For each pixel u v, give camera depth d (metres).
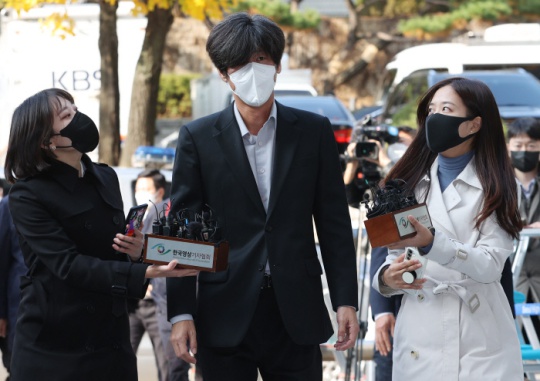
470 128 5.70
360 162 9.57
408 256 5.49
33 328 5.63
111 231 5.75
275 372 5.93
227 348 5.86
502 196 5.66
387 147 9.97
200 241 5.37
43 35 20.03
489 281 5.58
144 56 16.92
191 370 11.21
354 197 9.57
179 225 5.51
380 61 39.66
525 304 8.31
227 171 5.84
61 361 5.58
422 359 5.69
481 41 22.30
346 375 7.81
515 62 21.97
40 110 5.53
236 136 5.86
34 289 5.64
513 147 9.72
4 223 8.39
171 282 5.87
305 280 5.83
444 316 5.67
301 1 40.97
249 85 5.64
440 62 22.11
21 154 5.56
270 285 5.82
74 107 5.64
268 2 36.12
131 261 5.74
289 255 5.79
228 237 5.84
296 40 39.81
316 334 5.83
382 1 40.16
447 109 5.68
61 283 5.61
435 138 5.67
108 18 16.53
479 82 5.76
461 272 5.51
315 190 5.99
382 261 6.98
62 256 5.50
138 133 17.02
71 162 5.69
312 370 5.94
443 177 5.86
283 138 5.90
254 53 5.64
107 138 16.75
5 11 20.05
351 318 5.88
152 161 15.10
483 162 5.75
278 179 5.83
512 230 5.70
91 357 5.64
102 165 5.94
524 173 9.76
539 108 19.17
